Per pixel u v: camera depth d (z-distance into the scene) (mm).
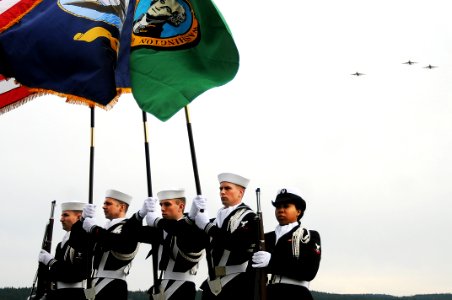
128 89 17781
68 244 18266
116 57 17781
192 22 16500
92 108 17891
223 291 15031
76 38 17672
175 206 16609
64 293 18344
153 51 16719
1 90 19109
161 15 16766
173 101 16344
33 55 17672
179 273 16344
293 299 14164
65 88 17547
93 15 17906
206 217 15328
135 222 16797
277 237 14531
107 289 17312
